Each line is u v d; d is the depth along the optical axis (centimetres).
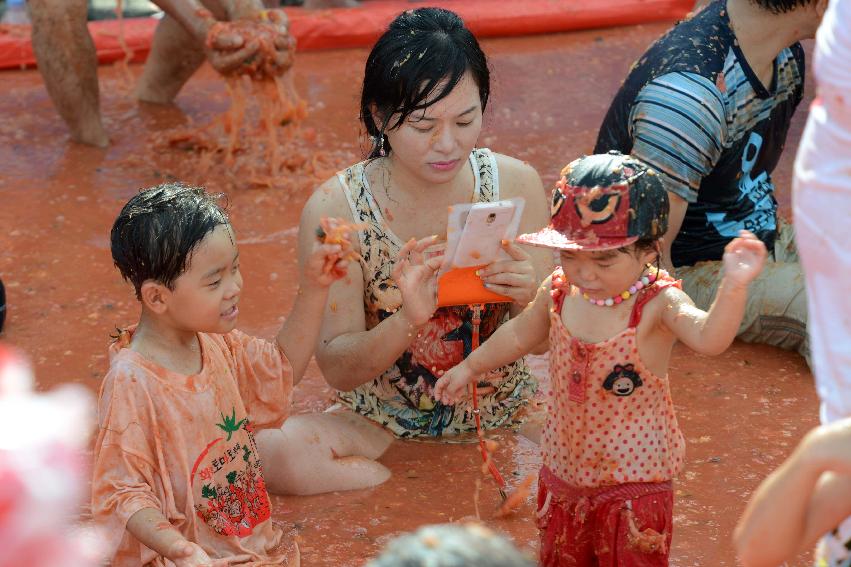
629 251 538
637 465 573
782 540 364
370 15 1714
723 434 771
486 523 675
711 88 852
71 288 1008
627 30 1772
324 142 1353
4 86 1544
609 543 587
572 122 1428
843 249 363
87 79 1310
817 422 786
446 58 648
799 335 873
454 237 648
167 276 571
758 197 945
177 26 1397
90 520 655
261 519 636
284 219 1158
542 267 759
